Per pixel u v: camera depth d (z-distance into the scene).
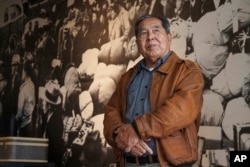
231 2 2.83
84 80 3.90
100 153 3.60
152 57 2.55
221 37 2.86
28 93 4.47
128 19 3.58
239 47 2.75
